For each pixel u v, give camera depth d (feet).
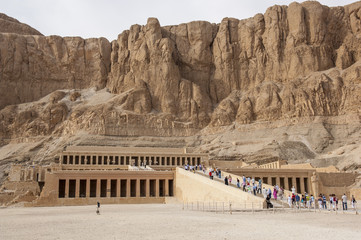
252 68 462.19
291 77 428.56
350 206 164.96
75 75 505.66
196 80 471.21
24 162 366.63
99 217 112.16
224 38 476.54
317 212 130.11
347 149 312.71
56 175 215.10
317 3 456.45
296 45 441.68
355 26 458.50
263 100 410.31
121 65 468.34
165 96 424.46
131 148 328.08
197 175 199.31
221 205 165.37
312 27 446.19
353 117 369.50
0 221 106.93
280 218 104.99
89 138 370.73
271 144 345.92
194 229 78.02
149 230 77.36
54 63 504.02
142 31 473.67
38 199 207.72
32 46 503.61
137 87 422.82
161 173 231.30
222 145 369.09
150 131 398.01
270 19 466.70
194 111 422.00
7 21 553.23
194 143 394.32
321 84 394.11
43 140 399.03
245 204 144.15
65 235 72.33
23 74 485.56
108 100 433.07
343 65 424.46
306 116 378.73
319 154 338.54
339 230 76.69
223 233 71.92
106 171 223.92
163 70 435.12
